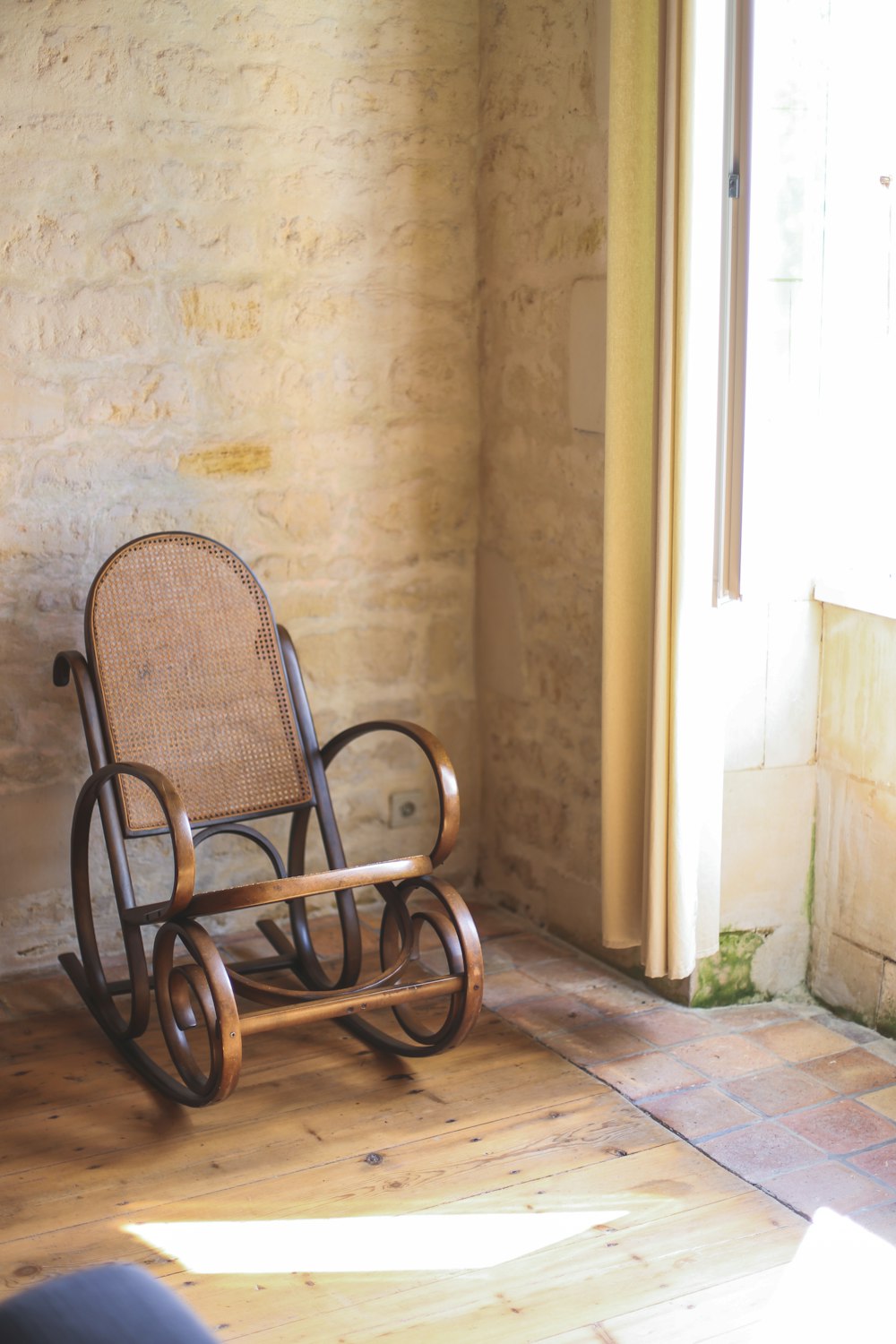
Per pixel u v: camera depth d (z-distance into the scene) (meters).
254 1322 2.06
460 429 3.64
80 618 3.30
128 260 3.21
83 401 3.22
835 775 3.00
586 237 3.11
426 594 3.69
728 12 2.64
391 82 3.40
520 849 3.66
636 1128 2.59
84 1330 1.21
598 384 3.12
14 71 3.04
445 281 3.55
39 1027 3.04
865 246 2.87
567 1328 2.04
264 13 3.24
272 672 3.11
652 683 2.78
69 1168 2.46
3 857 3.29
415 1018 2.91
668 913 2.88
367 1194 2.38
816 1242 2.24
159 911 2.61
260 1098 2.72
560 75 3.15
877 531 2.99
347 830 3.70
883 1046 2.91
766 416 2.87
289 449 3.46
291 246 3.37
